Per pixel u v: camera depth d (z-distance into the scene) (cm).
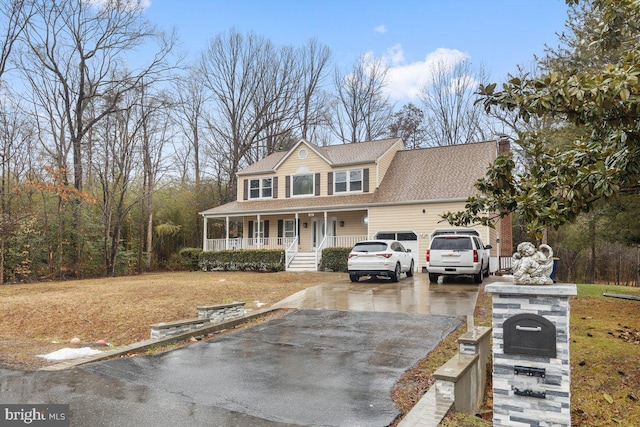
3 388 502
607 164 467
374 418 418
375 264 1531
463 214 645
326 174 2472
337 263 2142
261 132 3659
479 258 1449
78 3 2323
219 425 399
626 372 552
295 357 643
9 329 915
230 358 641
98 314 974
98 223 2398
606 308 1016
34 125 2194
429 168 2334
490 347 604
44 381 528
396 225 2136
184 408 441
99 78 2456
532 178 554
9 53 2111
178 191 3158
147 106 2544
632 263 3194
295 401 462
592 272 2841
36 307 1067
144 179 2789
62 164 2272
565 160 497
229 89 3566
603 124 487
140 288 1406
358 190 2377
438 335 762
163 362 620
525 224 539
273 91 3681
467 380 463
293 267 2280
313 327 856
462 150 2405
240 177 2767
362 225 2378
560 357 357
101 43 2425
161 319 927
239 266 2397
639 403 470
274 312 1033
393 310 1005
